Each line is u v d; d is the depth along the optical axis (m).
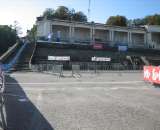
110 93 15.19
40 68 35.97
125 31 67.38
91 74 31.55
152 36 71.69
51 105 11.15
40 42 49.22
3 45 65.19
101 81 22.70
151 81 20.72
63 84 19.84
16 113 9.52
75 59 49.28
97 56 52.00
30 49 46.50
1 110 10.00
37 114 9.40
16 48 45.56
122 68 44.62
